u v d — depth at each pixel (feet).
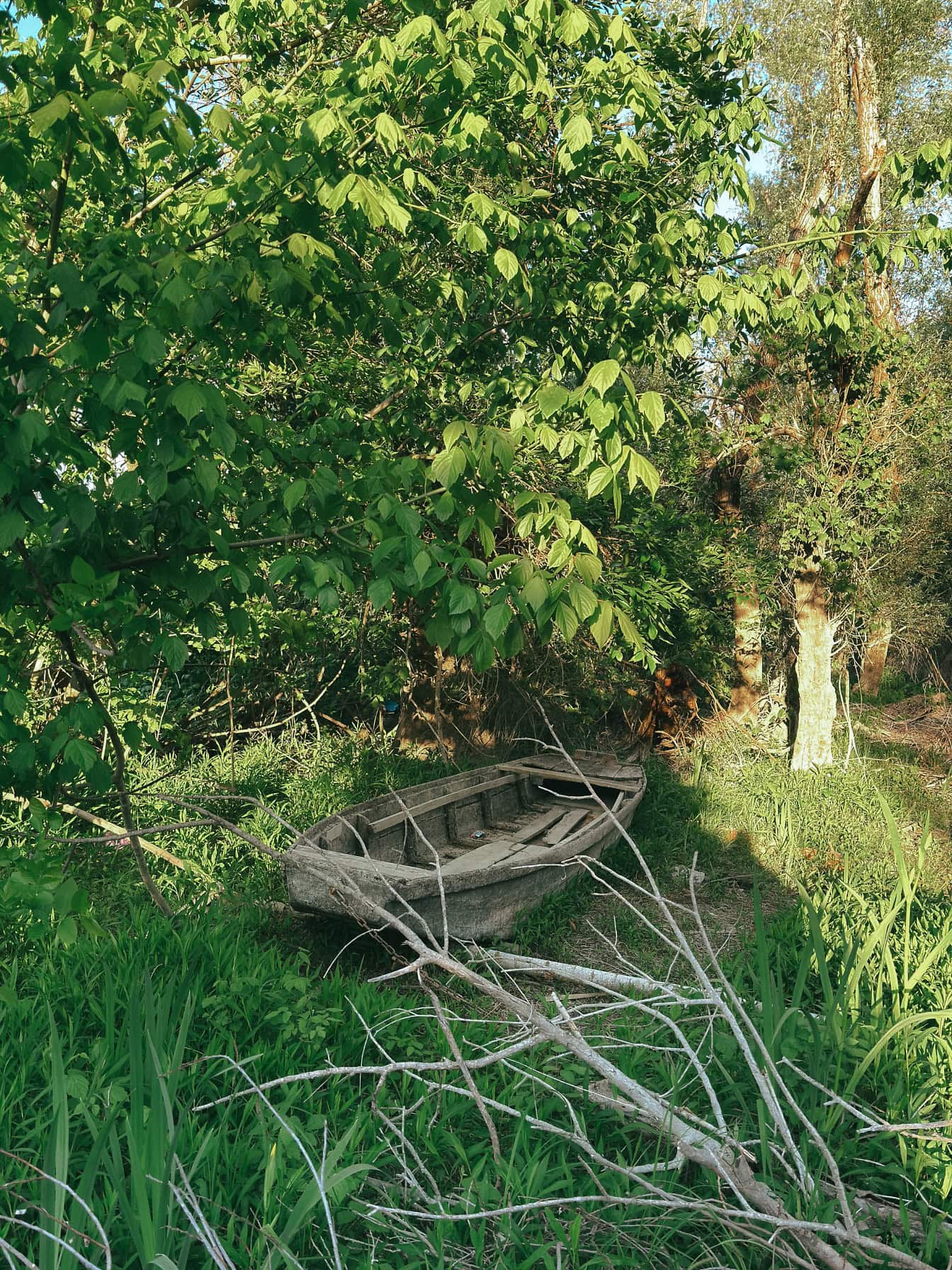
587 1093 11.19
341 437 16.06
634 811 31.50
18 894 9.73
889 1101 11.90
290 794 29.48
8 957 15.60
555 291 18.67
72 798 18.37
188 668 33.76
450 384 21.39
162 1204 8.20
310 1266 9.20
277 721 37.40
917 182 19.63
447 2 12.00
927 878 27.20
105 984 13.61
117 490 11.00
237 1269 8.36
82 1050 12.48
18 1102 10.95
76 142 10.73
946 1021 14.35
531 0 11.84
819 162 42.86
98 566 12.35
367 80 12.06
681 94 22.88
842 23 37.58
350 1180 9.62
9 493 10.41
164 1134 8.53
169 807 25.34
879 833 31.73
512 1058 13.51
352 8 12.88
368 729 40.52
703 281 16.16
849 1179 11.00
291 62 16.85
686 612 39.11
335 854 19.72
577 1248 9.12
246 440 13.71
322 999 15.08
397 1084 13.10
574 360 18.33
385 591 10.83
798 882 26.94
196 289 10.84
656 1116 9.66
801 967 12.67
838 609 40.91
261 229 11.95
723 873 28.19
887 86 41.65
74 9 12.41
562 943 21.39
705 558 36.63
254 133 13.01
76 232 14.35
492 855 24.77
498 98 15.94
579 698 41.55
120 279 10.55
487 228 17.04
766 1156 10.11
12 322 9.83
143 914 17.35
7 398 10.32
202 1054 12.53
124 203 13.96
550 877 22.82
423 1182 10.93
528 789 33.01
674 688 45.70
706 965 19.81
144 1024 10.68
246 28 15.62
